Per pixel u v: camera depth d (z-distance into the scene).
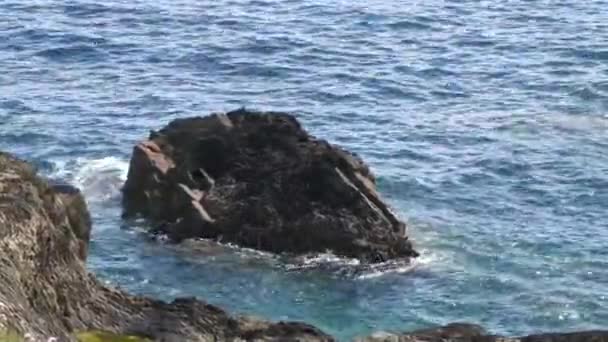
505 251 58.34
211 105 82.94
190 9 108.31
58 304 32.44
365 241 57.16
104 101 82.75
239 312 52.31
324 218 57.78
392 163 71.12
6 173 33.59
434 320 51.62
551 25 104.44
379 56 94.75
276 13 107.69
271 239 57.78
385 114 81.19
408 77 89.38
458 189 66.88
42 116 78.69
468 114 80.88
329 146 61.31
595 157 71.75
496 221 62.28
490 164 70.62
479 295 53.75
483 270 56.19
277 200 59.22
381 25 104.31
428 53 95.81
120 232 59.91
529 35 101.12
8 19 103.25
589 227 61.59
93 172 68.00
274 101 84.06
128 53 94.62
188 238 58.97
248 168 61.38
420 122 79.25
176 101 83.50
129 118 79.31
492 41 99.31
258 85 87.69
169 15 105.88
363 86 87.19
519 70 91.00
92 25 102.00
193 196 60.12
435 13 108.38
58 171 68.56
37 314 29.41
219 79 89.06
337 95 85.12
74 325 32.69
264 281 55.06
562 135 75.94
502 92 86.00
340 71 90.56
